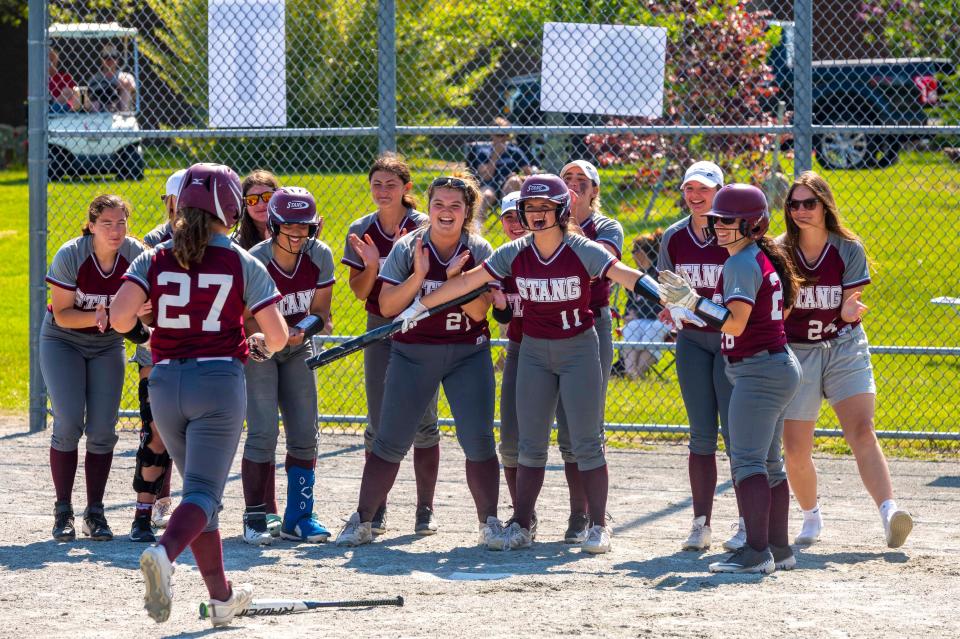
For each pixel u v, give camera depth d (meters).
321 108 45.94
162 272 13.20
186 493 12.84
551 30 25.94
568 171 19.25
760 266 15.84
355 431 28.19
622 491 22.58
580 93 26.02
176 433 13.38
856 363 18.22
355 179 49.91
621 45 25.91
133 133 26.28
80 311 17.80
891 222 44.31
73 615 14.13
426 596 15.12
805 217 17.62
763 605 14.38
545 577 16.17
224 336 13.38
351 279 19.67
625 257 37.97
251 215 19.09
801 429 18.30
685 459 25.48
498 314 18.28
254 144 50.97
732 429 16.25
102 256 17.83
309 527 18.72
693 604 14.47
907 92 48.34
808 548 18.27
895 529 17.53
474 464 18.41
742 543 17.94
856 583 15.73
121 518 20.00
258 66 26.09
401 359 18.36
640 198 42.94
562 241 17.38
